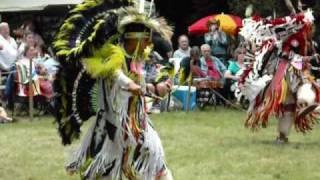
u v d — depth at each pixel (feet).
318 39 60.03
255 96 32.60
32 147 31.73
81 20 18.10
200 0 75.51
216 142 33.37
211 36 57.21
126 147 18.17
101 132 18.34
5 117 42.09
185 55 52.49
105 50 17.61
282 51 32.22
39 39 52.85
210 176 25.12
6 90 44.80
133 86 17.26
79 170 18.57
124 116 17.99
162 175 18.37
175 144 32.55
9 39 46.65
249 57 32.99
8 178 24.86
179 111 49.01
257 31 32.24
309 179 24.81
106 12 18.12
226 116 45.65
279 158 28.94
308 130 33.86
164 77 18.65
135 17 18.02
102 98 18.29
